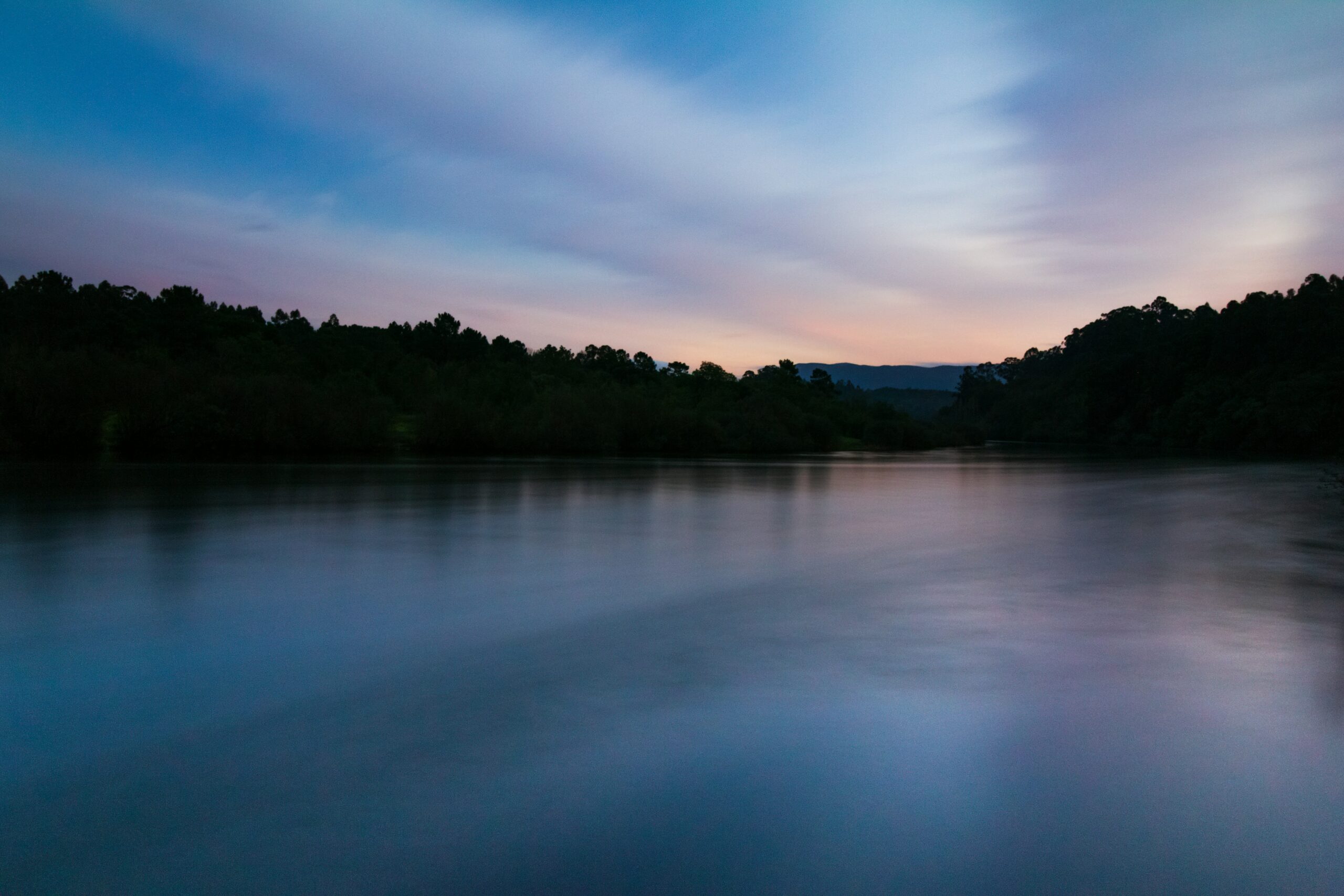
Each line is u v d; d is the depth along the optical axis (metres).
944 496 35.53
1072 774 6.92
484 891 5.21
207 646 10.72
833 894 5.18
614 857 5.60
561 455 70.38
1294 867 5.51
